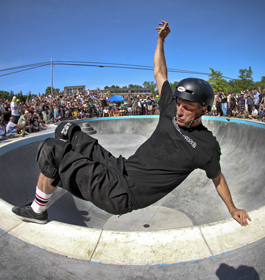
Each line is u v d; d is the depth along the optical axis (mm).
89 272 1697
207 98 1390
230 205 1648
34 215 2143
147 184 1531
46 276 1680
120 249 1863
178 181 1568
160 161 1525
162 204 6141
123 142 11695
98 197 1521
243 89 36125
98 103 26625
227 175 7285
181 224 5176
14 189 5305
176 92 1436
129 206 1549
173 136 1519
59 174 1635
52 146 1643
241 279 1575
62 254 1858
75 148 1979
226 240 1894
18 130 10062
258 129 7969
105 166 1620
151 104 20062
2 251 1899
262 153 7008
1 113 12047
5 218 2291
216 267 1684
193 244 1876
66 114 19969
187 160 1479
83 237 2006
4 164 5418
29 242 1986
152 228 5062
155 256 1789
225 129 10148
